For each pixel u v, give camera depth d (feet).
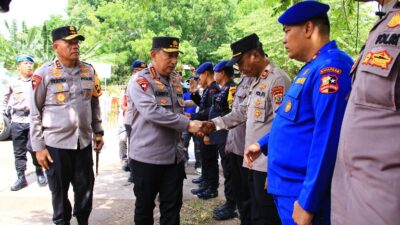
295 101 6.49
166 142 10.26
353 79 5.07
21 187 17.79
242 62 9.81
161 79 10.44
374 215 4.41
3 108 19.63
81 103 11.41
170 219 10.55
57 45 11.11
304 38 6.74
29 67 17.95
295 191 6.51
